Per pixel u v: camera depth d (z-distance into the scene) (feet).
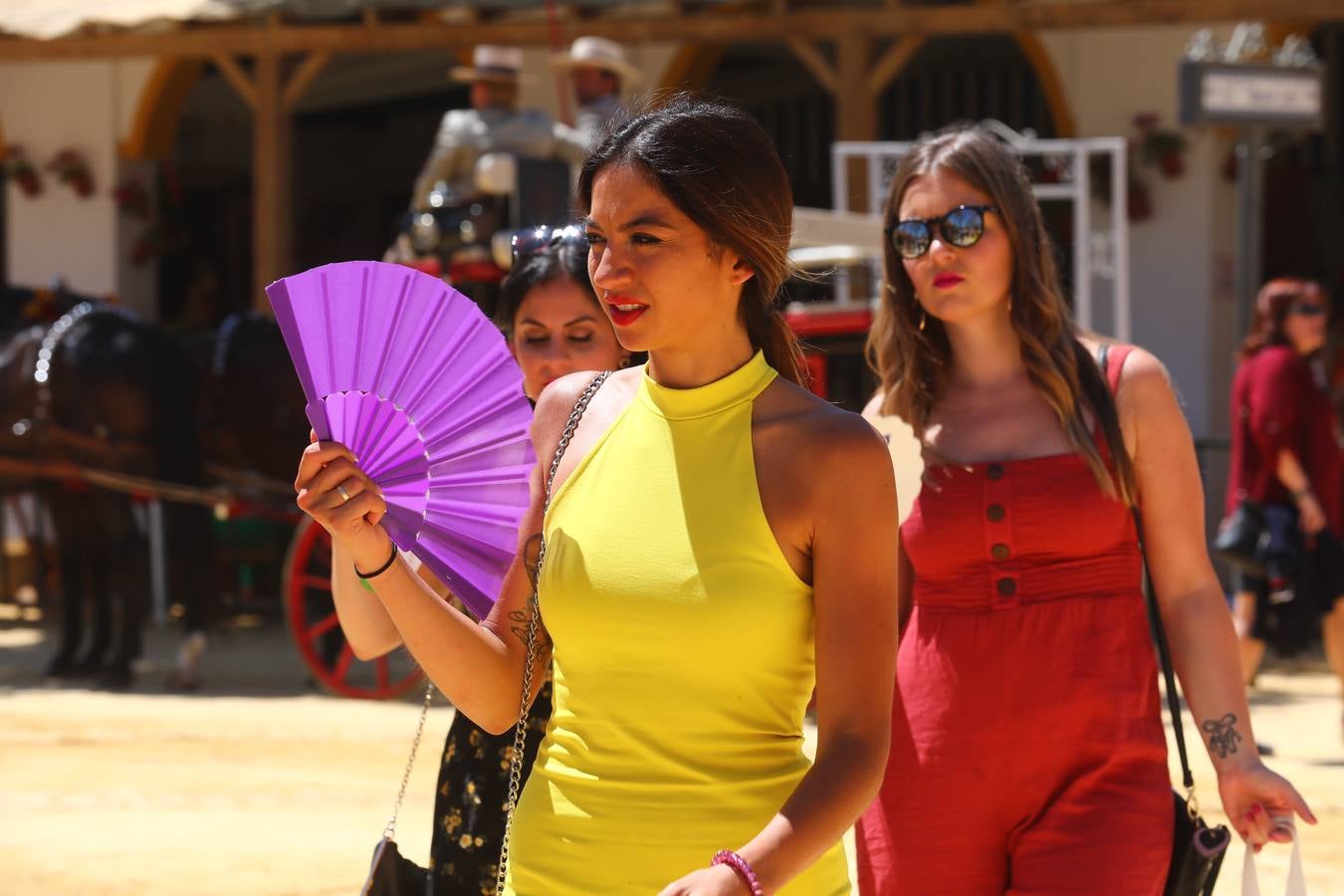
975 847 24.57
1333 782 54.90
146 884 44.78
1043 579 24.82
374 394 19.10
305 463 18.93
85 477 77.15
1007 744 24.45
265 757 60.64
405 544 19.53
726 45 121.29
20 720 67.67
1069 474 24.90
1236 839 48.14
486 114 72.23
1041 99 124.26
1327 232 119.75
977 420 25.85
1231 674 24.58
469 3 93.76
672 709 17.97
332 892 44.09
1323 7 80.94
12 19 102.12
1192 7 82.99
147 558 78.43
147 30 102.27
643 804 18.02
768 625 17.85
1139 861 23.54
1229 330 102.32
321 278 18.58
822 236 64.13
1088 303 89.71
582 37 92.94
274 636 96.43
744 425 18.26
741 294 18.62
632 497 18.35
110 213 126.93
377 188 167.22
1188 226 101.65
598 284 18.20
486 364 19.45
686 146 17.75
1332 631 64.23
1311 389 64.13
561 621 18.47
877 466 17.98
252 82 101.14
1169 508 25.00
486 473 19.76
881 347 26.99
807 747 53.31
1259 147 73.56
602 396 19.53
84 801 53.98
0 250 134.21
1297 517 64.13
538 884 18.39
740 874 16.80
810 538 17.95
